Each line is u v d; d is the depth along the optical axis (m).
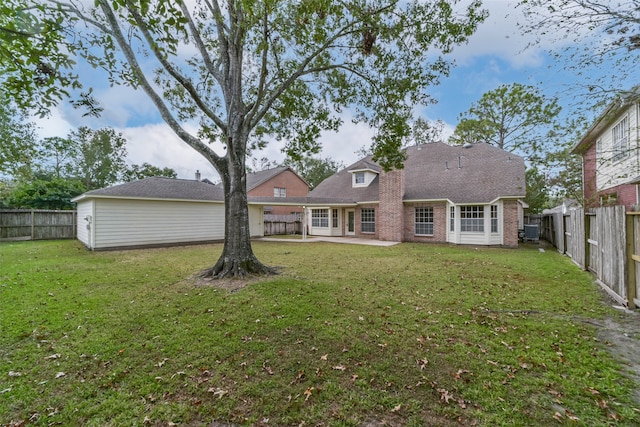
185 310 4.54
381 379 2.72
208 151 6.80
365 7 5.84
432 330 3.81
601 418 2.21
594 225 6.77
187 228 14.30
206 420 2.21
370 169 18.30
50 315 4.30
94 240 11.57
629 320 4.13
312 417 2.23
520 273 7.32
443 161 17.17
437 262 9.01
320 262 8.98
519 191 12.85
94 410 2.31
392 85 7.13
